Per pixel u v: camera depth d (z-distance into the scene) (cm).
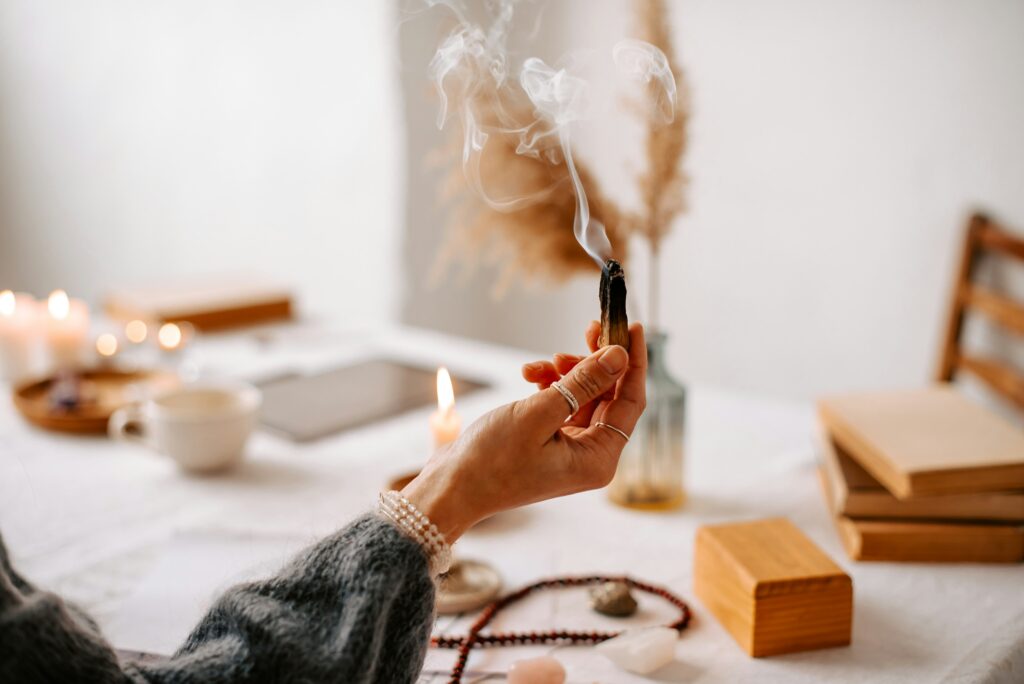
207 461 112
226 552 93
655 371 104
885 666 75
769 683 73
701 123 204
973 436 101
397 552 60
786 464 117
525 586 88
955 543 92
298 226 256
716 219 207
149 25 256
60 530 100
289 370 154
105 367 147
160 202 269
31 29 254
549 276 110
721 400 142
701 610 84
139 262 275
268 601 60
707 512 104
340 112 240
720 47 198
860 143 186
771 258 203
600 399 73
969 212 176
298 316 191
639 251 210
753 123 198
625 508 105
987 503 94
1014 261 172
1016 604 85
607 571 91
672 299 218
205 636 62
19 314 150
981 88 170
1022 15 163
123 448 123
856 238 191
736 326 211
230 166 262
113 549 95
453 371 154
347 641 56
